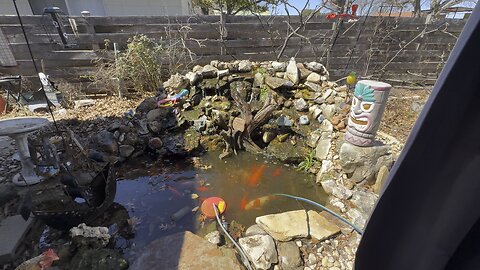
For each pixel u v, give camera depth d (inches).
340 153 100.3
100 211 80.4
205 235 80.6
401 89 213.5
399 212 24.9
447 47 235.5
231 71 149.9
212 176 112.7
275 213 91.8
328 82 144.3
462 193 21.3
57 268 64.1
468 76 19.0
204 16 203.0
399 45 223.9
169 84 159.5
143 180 108.6
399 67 234.1
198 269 65.1
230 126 127.3
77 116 150.7
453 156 21.0
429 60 237.0
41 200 81.4
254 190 104.6
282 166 120.3
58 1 286.8
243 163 122.0
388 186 24.5
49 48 174.2
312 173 114.3
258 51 216.7
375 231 27.0
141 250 70.4
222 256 68.9
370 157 95.5
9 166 109.3
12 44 165.9
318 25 221.1
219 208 91.2
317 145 119.5
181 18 198.8
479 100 19.1
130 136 128.0
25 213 79.0
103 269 62.8
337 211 88.1
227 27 204.2
